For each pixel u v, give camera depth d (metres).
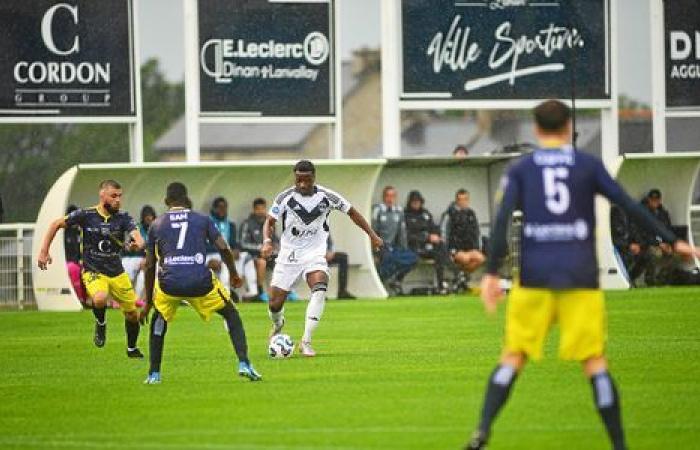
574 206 24.59
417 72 74.50
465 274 74.75
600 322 24.53
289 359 41.25
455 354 42.12
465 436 26.78
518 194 24.73
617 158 75.06
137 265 66.88
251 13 71.88
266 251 41.56
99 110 69.88
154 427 28.50
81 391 34.59
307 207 41.72
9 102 68.62
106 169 67.81
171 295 34.81
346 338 48.28
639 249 75.62
